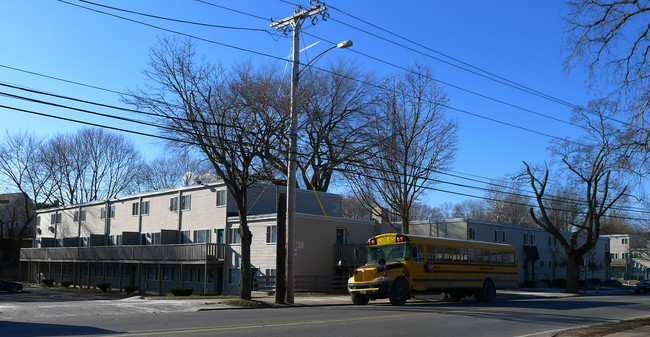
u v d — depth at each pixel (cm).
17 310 1852
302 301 2547
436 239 2523
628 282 7725
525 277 5422
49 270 6028
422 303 2564
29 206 7850
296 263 3534
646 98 1518
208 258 3912
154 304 2164
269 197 4181
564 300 3002
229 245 3981
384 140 3844
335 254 3778
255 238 3834
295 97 2370
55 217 6531
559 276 5916
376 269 2273
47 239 6394
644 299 3309
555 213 6631
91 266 5619
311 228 3684
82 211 6006
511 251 3044
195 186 4362
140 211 5016
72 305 2083
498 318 1808
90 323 1490
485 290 2752
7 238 7419
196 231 4316
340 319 1658
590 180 4162
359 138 4456
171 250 4238
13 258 7219
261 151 2512
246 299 2364
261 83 2516
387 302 2580
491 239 5028
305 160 4403
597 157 3981
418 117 3675
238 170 2452
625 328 1597
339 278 3706
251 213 4047
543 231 5803
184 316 1730
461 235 4731
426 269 2416
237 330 1341
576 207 5622
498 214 7469
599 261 6738
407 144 3672
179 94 2398
